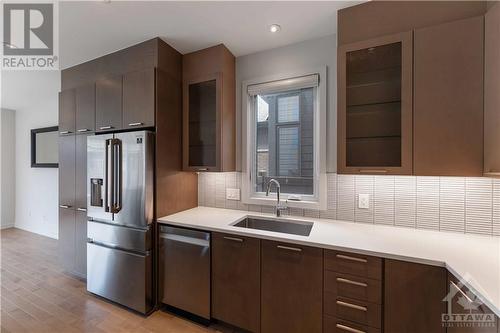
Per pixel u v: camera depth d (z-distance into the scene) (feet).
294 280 5.30
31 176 14.62
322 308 5.03
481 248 4.62
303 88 7.47
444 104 4.75
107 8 5.73
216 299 6.21
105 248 7.43
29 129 14.57
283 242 5.38
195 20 6.27
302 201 7.33
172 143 7.57
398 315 4.39
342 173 5.58
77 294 7.91
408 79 5.02
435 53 4.81
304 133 7.55
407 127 5.04
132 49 7.55
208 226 6.30
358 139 5.70
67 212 9.09
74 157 8.81
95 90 8.13
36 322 6.53
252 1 5.53
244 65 8.13
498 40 4.12
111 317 6.75
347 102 5.67
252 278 5.76
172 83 7.60
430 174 4.85
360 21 5.57
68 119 8.93
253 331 5.76
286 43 7.41
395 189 6.20
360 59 5.73
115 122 7.63
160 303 7.12
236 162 8.25
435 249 4.58
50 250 11.80
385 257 4.46
